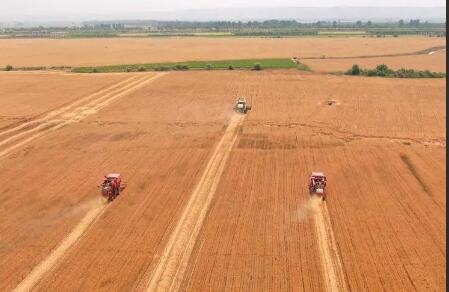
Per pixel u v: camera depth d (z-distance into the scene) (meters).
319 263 23.92
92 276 23.09
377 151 40.47
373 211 29.42
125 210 30.02
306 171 36.16
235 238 26.41
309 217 28.75
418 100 58.53
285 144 42.44
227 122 49.88
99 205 30.78
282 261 24.14
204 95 62.72
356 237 26.33
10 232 27.39
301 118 51.03
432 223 27.75
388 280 22.45
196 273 23.27
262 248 25.34
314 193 31.69
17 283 22.62
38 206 30.72
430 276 22.66
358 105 56.38
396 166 37.00
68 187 33.66
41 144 43.38
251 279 22.70
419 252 24.70
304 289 21.92
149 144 42.97
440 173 35.41
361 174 35.47
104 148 42.03
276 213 29.30
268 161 38.38
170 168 37.09
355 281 22.45
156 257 24.70
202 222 28.28
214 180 34.62
